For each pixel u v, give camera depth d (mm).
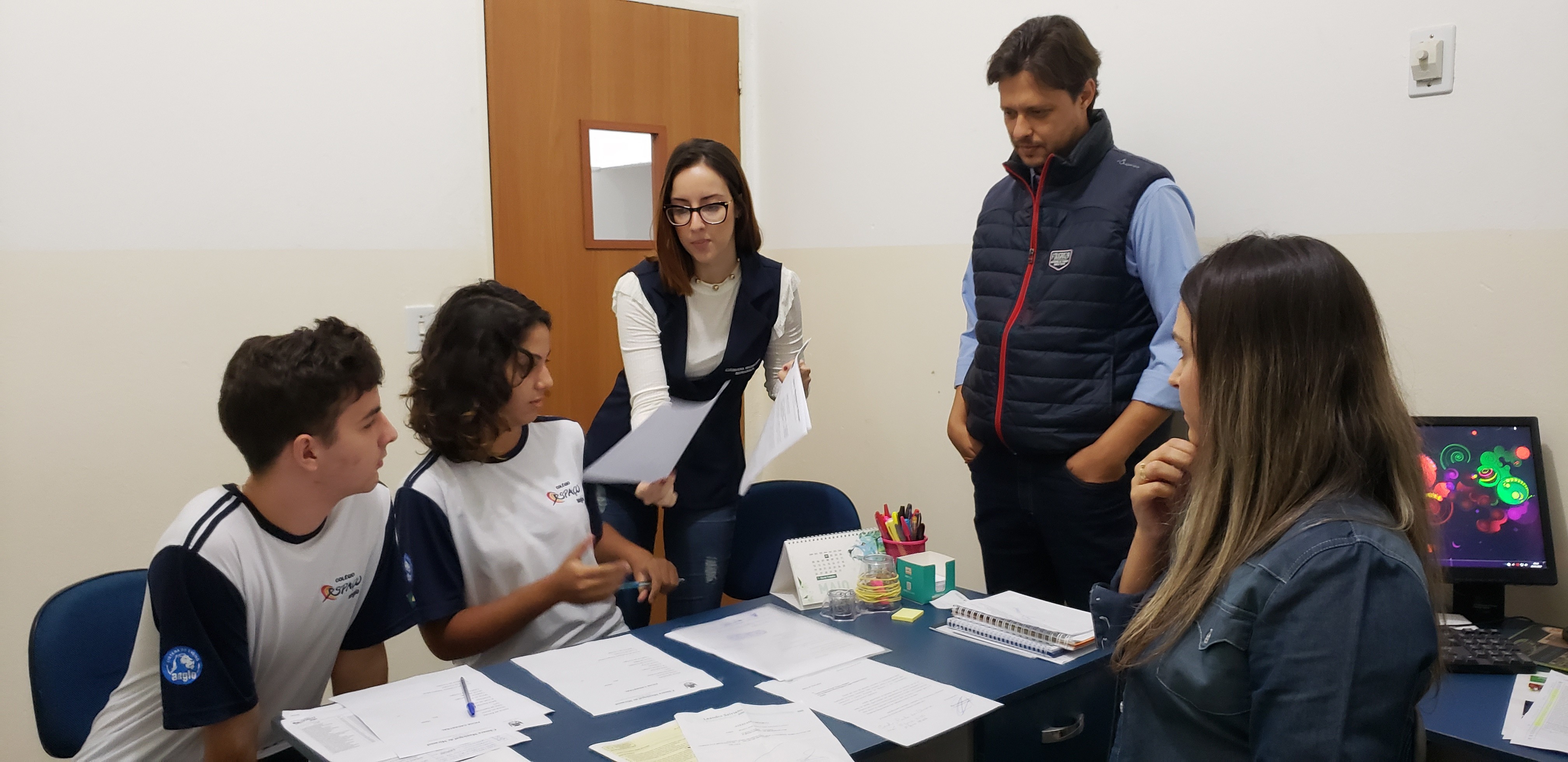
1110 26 2289
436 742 1180
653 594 1764
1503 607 1631
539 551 1682
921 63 2723
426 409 1581
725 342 2123
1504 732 1219
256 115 2420
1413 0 1781
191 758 1368
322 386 1259
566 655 1497
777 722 1229
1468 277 1752
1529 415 1692
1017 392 1958
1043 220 1951
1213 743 948
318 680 1474
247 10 2391
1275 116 2000
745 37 3299
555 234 2920
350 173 2557
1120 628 1219
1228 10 2059
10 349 2176
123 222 2279
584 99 2938
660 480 1802
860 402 3023
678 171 1973
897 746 1198
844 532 1986
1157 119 2217
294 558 1348
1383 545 850
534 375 1589
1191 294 995
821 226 3115
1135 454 1989
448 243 2725
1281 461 911
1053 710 1436
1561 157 1627
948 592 1830
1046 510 2000
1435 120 1771
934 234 2732
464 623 1560
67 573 2262
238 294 2426
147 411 2334
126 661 1554
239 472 2463
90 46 2215
